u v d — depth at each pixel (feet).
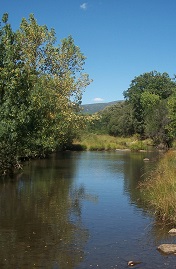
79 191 56.29
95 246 29.86
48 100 84.79
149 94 260.42
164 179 46.34
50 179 69.05
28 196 51.29
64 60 107.45
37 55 103.09
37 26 101.50
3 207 44.01
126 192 55.72
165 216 38.09
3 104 63.00
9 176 71.72
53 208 43.98
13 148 69.10
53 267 25.25
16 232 33.60
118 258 27.09
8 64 63.00
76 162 106.52
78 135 175.01
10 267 25.18
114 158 123.24
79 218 39.22
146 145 182.80
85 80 108.68
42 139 87.81
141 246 29.89
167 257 27.25
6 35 65.21
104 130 274.77
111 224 36.81
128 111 263.08
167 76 295.69
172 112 131.64
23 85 65.36
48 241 31.07
